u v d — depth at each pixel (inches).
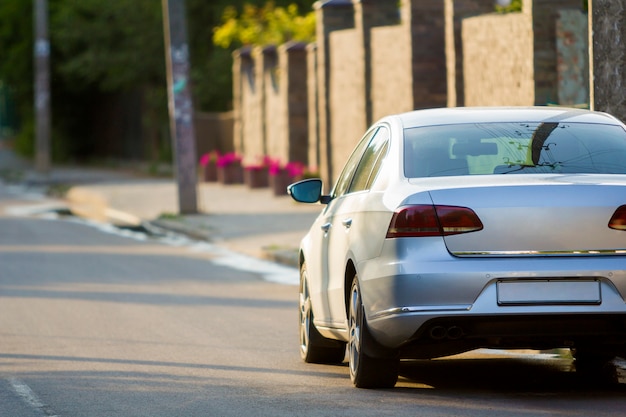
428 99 1950.1
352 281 716.7
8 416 663.8
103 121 4776.1
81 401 700.0
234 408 666.8
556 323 634.2
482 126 712.4
